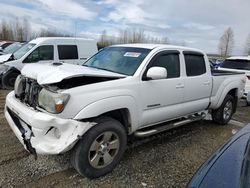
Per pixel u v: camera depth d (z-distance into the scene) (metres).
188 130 5.59
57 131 3.08
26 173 3.42
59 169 3.56
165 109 4.25
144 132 4.03
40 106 3.26
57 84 3.19
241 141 2.38
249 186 1.67
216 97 5.54
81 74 3.16
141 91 3.78
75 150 3.18
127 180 3.38
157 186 3.29
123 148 3.59
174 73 4.45
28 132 3.19
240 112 7.86
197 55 5.02
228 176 1.83
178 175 3.58
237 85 6.10
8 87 9.37
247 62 9.21
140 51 4.30
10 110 3.86
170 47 4.48
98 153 3.33
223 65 9.81
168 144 4.69
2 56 10.15
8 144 4.26
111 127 3.36
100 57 4.73
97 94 3.25
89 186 3.20
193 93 4.80
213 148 4.63
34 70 3.49
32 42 10.25
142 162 3.90
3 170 3.46
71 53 10.35
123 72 3.99
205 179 1.85
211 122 6.25
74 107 3.06
